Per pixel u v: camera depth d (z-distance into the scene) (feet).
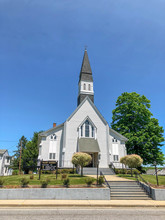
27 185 49.21
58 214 32.48
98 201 43.73
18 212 33.37
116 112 131.75
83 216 31.55
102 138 110.93
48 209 36.09
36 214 32.22
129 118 127.24
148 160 116.78
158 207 40.27
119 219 30.40
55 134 107.04
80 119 112.37
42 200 43.52
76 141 106.83
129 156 76.54
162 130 118.21
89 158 69.51
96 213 33.76
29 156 166.30
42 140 104.12
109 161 105.19
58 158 103.04
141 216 32.45
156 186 53.88
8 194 44.47
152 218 31.37
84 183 53.01
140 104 124.98
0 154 166.91
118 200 45.83
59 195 45.80
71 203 40.27
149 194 50.29
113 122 136.46
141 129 118.21
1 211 33.99
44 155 101.76
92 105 117.19
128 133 118.21
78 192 46.47
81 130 110.52
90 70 139.85
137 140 110.42
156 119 121.08
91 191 46.83
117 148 112.27
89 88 134.21
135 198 48.37
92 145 103.35
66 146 104.17
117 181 58.18
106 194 46.98
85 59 143.95
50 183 52.19
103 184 55.47
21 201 41.50
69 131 107.86
